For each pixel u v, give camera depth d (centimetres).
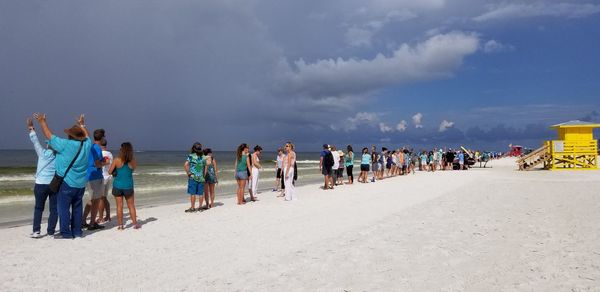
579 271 549
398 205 1226
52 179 806
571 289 482
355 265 602
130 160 901
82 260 651
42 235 853
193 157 1179
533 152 3172
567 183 1862
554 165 3042
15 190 1858
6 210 1320
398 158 2742
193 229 904
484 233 806
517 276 537
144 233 865
